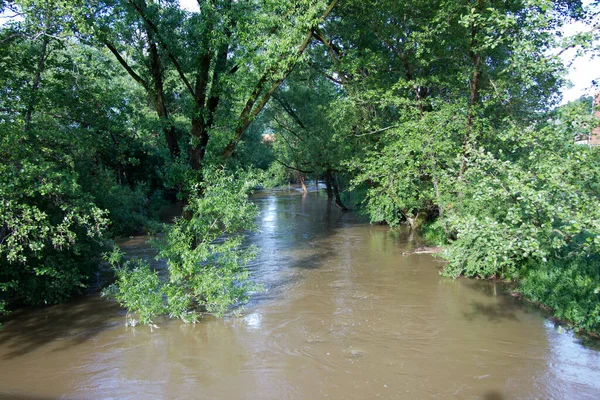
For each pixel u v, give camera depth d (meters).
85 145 12.23
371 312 10.56
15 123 9.48
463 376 7.47
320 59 21.25
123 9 12.08
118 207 20.30
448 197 13.50
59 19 9.95
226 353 8.55
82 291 12.80
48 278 11.36
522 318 9.94
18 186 8.90
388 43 16.72
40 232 9.48
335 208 34.66
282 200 43.84
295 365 8.01
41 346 9.01
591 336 8.87
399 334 9.24
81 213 10.70
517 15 11.55
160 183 36.09
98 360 8.34
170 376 7.70
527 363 7.86
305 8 12.44
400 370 7.72
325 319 10.19
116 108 13.81
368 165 16.11
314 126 25.08
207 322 10.22
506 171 6.54
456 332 9.27
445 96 16.12
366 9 16.70
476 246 12.02
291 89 26.14
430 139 13.37
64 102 12.37
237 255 10.59
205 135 13.79
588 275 10.16
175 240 10.45
